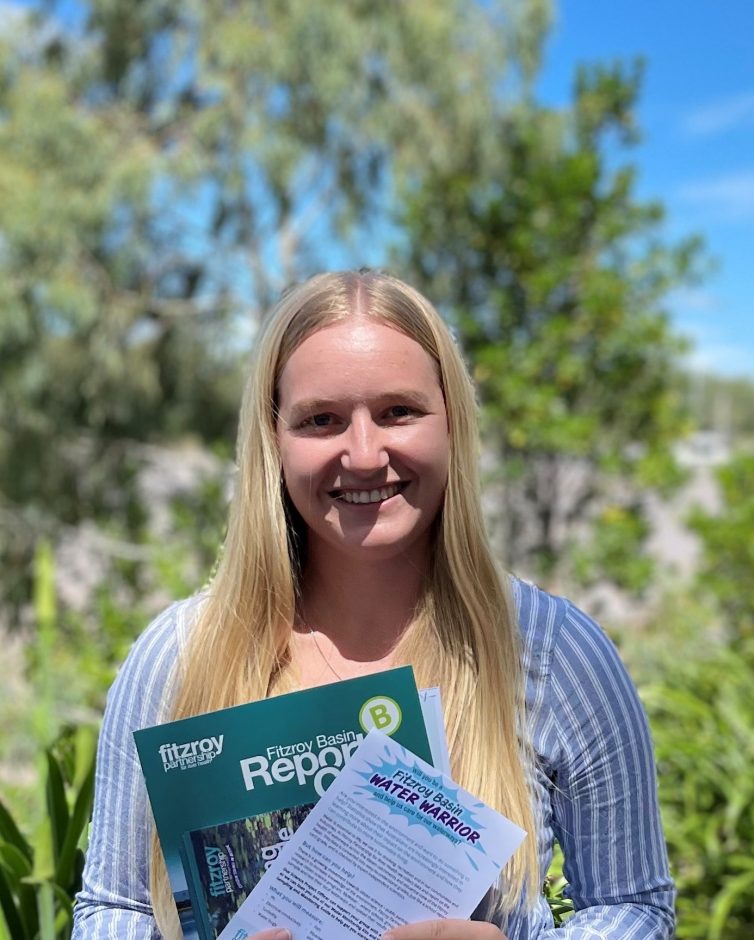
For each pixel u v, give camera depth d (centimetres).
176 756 129
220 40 788
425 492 137
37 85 791
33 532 812
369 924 127
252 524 144
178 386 975
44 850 200
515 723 137
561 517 709
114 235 841
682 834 308
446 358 140
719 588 573
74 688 444
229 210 907
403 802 128
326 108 802
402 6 818
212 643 143
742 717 354
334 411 135
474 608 139
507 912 134
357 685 130
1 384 788
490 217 691
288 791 129
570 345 662
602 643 142
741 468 607
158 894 136
